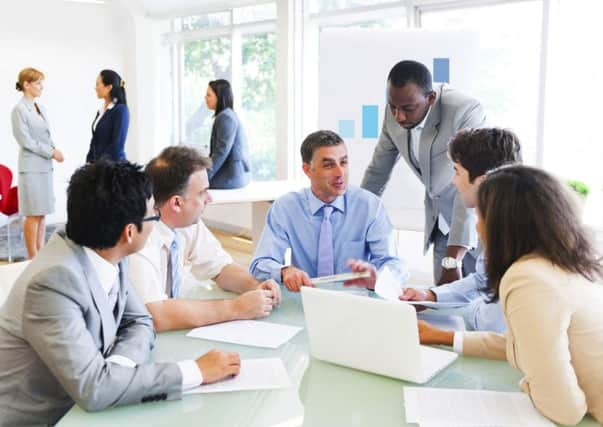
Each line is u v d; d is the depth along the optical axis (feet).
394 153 12.05
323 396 4.16
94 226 4.40
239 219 21.84
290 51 18.19
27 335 4.17
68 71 23.47
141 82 23.84
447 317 5.87
